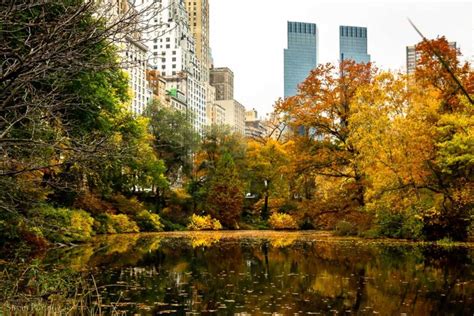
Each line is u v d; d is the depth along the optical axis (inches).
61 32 239.3
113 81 1109.1
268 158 2098.9
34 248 802.2
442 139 983.0
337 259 740.7
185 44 5546.3
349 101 1246.9
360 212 1200.8
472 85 989.2
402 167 993.5
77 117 713.0
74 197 1197.1
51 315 332.2
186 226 1978.3
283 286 504.1
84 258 753.6
